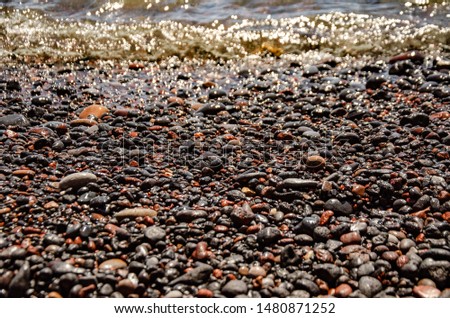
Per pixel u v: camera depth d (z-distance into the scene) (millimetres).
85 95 1350
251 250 922
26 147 1128
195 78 1477
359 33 1764
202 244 920
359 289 880
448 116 1213
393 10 1959
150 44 1705
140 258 902
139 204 990
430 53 1576
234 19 1907
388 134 1172
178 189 1029
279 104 1310
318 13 1948
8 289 865
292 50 1687
